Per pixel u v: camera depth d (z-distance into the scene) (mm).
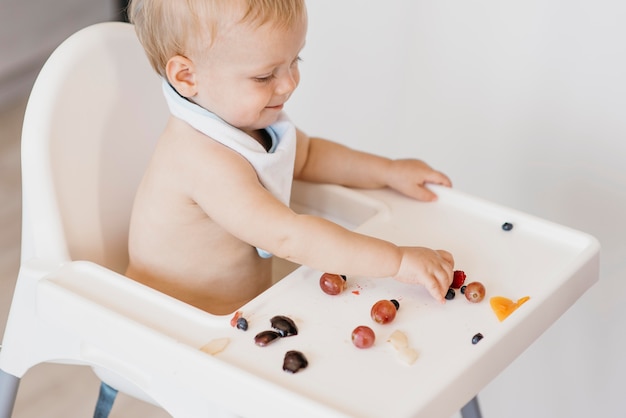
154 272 1001
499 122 1285
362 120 1429
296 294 855
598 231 1254
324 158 1076
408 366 764
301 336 799
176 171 931
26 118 951
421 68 1326
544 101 1231
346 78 1411
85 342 892
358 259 854
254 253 1014
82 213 1004
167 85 939
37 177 945
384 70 1363
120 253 1068
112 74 1019
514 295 875
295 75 927
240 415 782
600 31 1145
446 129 1344
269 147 996
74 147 984
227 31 861
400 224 991
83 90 988
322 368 759
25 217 969
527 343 837
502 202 1336
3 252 1780
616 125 1180
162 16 894
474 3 1235
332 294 855
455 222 994
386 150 1426
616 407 1323
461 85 1299
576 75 1188
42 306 857
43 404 1455
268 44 865
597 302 1278
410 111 1368
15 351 958
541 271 910
